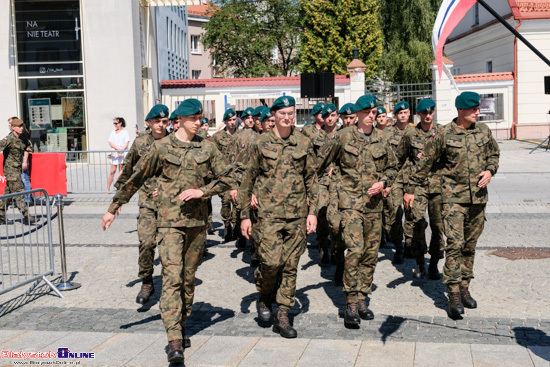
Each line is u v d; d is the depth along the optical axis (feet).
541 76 101.19
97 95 73.51
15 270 27.40
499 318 19.86
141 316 20.98
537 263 26.84
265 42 149.79
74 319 20.72
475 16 117.19
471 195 20.22
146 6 82.48
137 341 18.37
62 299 23.25
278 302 18.92
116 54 73.20
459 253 20.11
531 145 89.56
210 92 91.91
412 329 18.97
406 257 28.78
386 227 27.71
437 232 24.39
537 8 101.19
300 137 18.71
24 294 23.95
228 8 149.59
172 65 115.55
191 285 17.67
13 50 73.15
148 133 22.70
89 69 73.41
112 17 72.79
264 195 18.47
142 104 77.56
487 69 112.57
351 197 19.94
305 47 131.64
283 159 18.37
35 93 73.82
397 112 27.53
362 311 20.12
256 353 17.12
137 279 25.98
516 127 101.60
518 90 101.40
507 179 55.72
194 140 17.42
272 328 19.25
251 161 18.56
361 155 20.04
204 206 17.38
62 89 73.82
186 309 17.66
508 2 102.06
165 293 16.57
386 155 20.36
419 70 119.96
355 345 17.62
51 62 73.51
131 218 41.27
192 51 189.47
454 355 16.61
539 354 16.57
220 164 17.38
